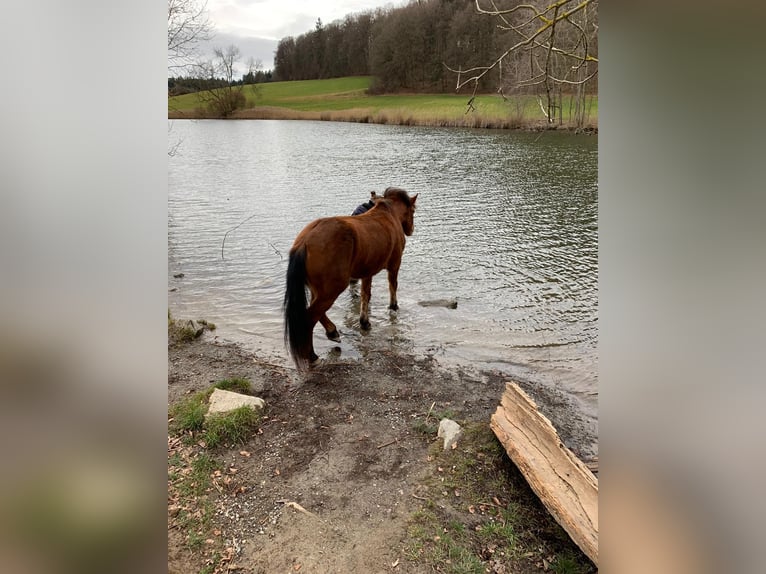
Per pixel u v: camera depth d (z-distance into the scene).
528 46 3.73
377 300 6.67
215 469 3.33
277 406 4.12
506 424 3.55
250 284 7.25
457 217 11.21
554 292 6.92
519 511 3.04
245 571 2.60
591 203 12.57
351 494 3.14
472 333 5.70
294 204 12.61
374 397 4.30
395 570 2.62
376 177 16.47
